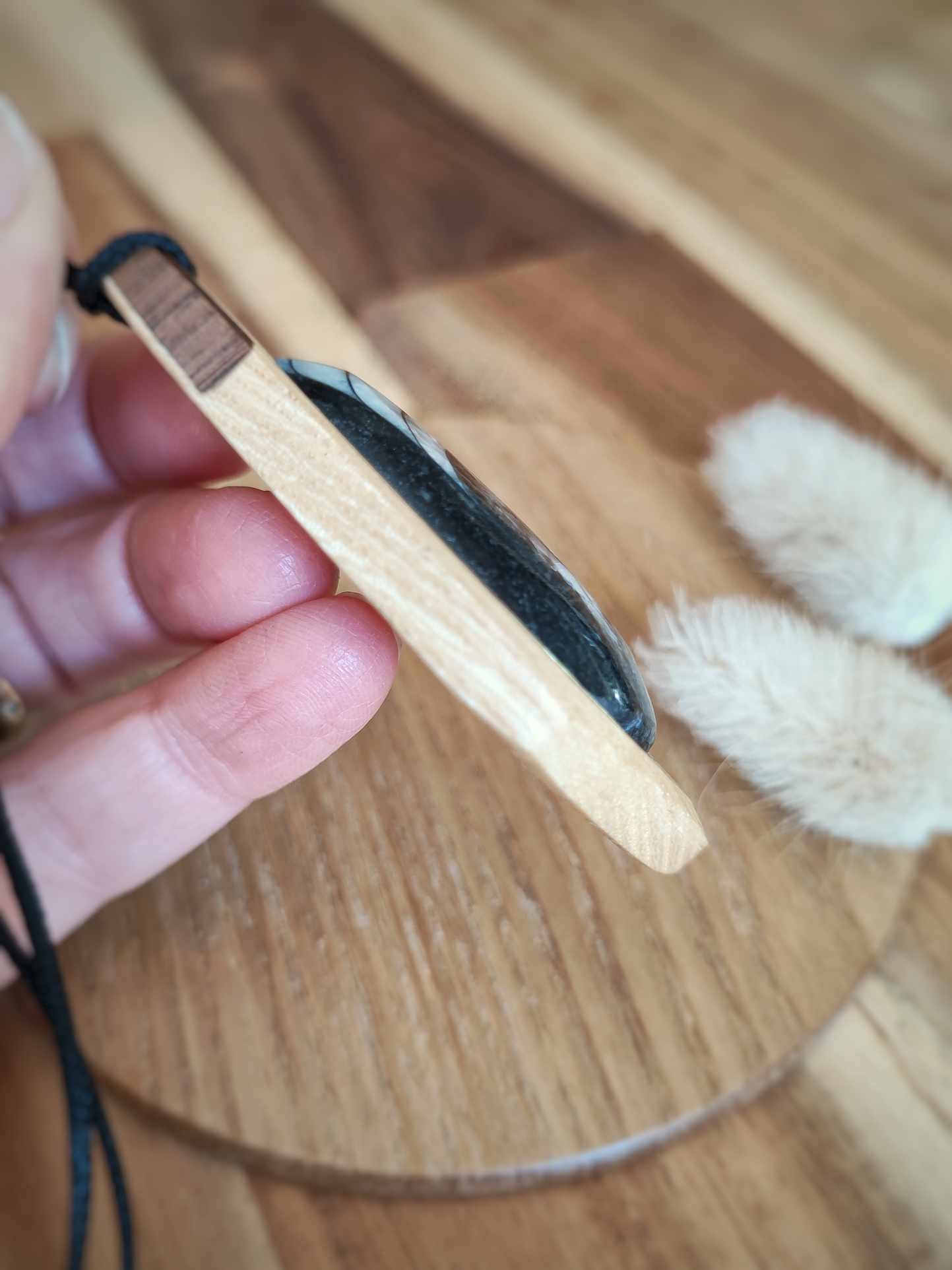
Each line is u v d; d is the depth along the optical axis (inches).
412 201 6.6
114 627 4.5
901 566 4.2
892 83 7.4
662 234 6.4
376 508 2.8
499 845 4.1
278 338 5.8
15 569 4.4
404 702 4.4
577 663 2.9
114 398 4.6
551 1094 3.6
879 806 3.7
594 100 7.4
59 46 8.0
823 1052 3.6
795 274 6.1
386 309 5.9
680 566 4.5
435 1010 3.8
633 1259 3.3
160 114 7.3
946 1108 3.5
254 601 3.8
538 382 5.5
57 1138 3.8
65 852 3.8
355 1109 3.6
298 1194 3.6
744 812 3.9
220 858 4.2
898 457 4.8
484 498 3.1
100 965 4.0
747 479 4.6
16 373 3.7
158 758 3.7
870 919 3.8
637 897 3.9
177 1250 3.5
